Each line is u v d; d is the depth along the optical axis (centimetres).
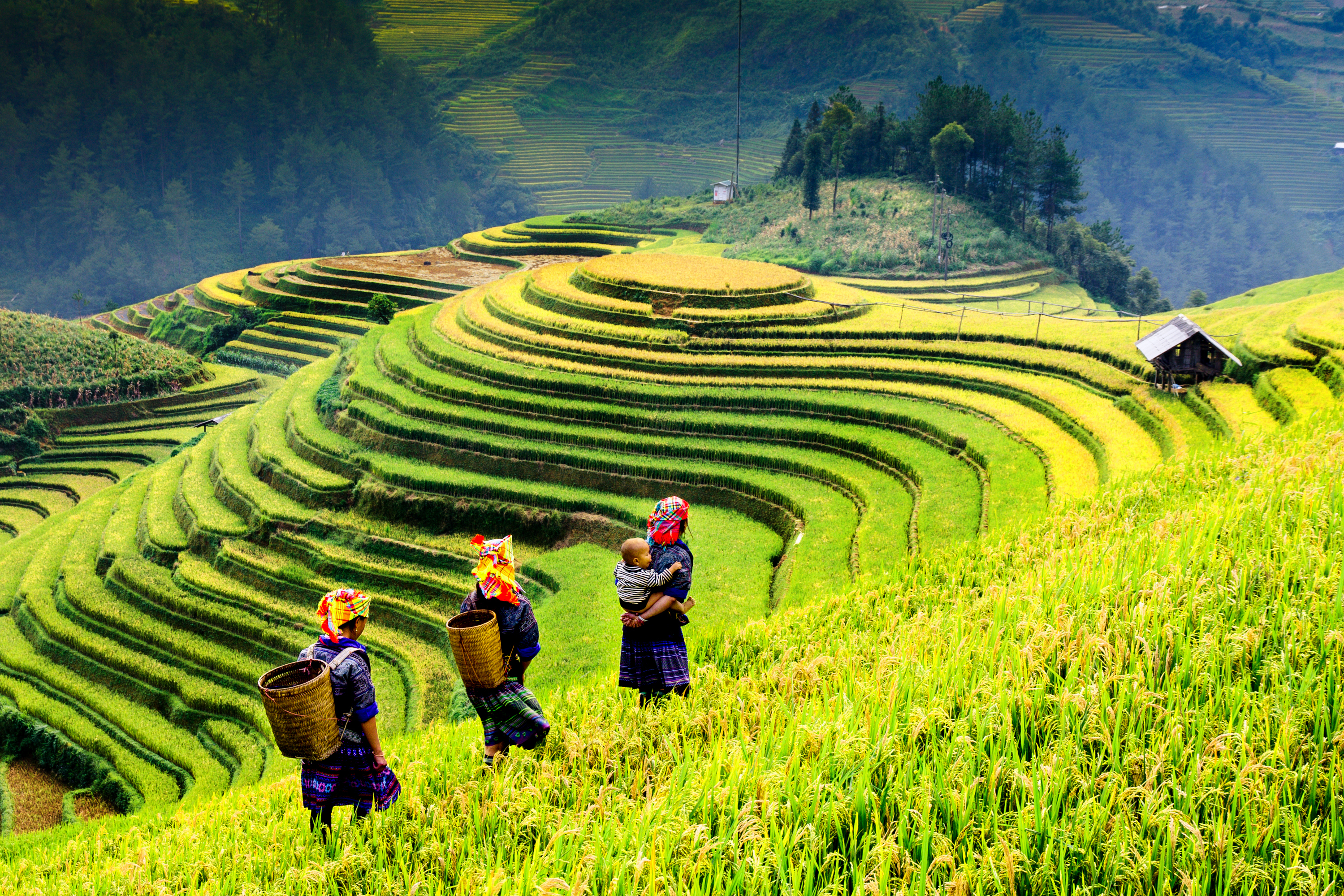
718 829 825
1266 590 1069
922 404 5309
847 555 3897
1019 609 1169
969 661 1045
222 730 4156
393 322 8194
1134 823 740
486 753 1105
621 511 5100
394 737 3862
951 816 779
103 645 4781
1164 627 1013
